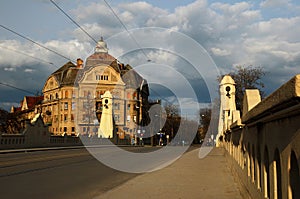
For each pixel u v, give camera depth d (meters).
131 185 11.41
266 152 4.95
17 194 8.80
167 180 12.74
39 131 40.22
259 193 5.55
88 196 9.17
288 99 2.90
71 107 83.88
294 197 3.33
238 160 10.42
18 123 75.31
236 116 12.30
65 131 83.94
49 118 89.81
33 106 103.44
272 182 4.30
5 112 74.25
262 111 4.17
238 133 10.39
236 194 9.55
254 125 5.98
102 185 11.27
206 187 10.97
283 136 3.62
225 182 12.09
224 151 23.77
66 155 25.86
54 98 89.31
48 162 18.77
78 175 13.55
